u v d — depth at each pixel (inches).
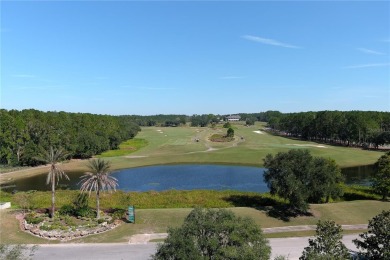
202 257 946.1
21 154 4377.5
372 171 3836.1
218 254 949.2
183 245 960.3
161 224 1870.1
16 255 1087.0
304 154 2162.9
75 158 4842.5
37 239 1699.1
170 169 4079.7
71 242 1660.9
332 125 6422.2
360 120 5816.9
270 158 2177.7
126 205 2331.4
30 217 1946.4
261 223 1903.3
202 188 3149.6
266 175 2167.8
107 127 5989.2
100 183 1982.0
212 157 4687.5
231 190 2839.6
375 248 1105.4
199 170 3998.5
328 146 5836.6
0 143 4244.6
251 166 4178.2
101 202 2372.0
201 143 6304.1
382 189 2465.6
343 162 4281.5
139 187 3216.0
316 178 2102.6
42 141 4429.1
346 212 2091.5
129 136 7352.4
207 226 1003.3
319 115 7003.0
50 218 1971.0
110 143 5693.9
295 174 2094.0
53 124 4847.4
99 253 1520.7
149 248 1571.1
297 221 1955.0
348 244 1615.4
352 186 2834.6
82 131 5036.9
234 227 999.6
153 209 2103.8
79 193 2421.3
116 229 1817.2
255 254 945.5
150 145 6230.3
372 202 2268.7
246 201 2443.4
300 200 1983.3
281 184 2069.4
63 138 4581.7
